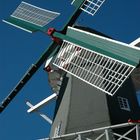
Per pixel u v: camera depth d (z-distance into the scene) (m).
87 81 23.50
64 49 24.64
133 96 24.92
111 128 22.48
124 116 23.53
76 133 22.95
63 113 24.64
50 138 23.47
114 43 22.36
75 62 24.12
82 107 24.08
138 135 21.86
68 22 25.05
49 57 25.56
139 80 26.16
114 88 22.41
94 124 23.23
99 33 26.19
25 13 27.06
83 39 23.72
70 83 25.39
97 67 23.14
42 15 26.20
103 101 23.75
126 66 21.72
